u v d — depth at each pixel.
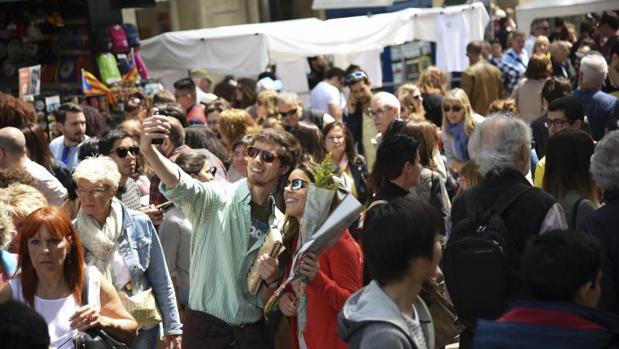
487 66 23.31
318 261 8.66
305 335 8.98
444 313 9.33
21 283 8.70
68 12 24.62
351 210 8.27
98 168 10.12
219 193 10.07
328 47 25.77
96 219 10.25
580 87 15.95
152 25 36.97
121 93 23.25
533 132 15.30
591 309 6.09
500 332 6.11
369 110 18.44
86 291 8.85
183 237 12.06
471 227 8.67
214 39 25.44
